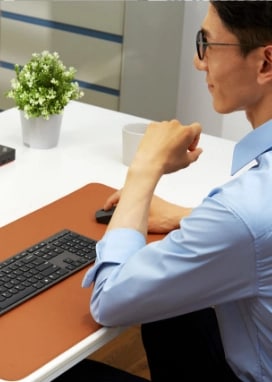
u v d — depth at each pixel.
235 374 1.52
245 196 1.29
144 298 1.38
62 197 1.99
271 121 1.43
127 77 3.58
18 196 1.99
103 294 1.41
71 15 3.57
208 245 1.30
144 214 1.52
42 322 1.45
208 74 1.44
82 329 1.44
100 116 2.63
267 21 1.29
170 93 3.82
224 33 1.35
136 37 3.51
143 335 1.83
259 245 1.28
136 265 1.38
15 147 2.33
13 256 1.63
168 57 3.71
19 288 1.53
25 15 3.72
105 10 3.47
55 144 2.35
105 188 2.06
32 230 1.79
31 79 2.24
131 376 1.70
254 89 1.39
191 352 1.76
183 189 2.12
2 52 3.88
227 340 1.48
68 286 1.56
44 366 1.33
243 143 1.48
